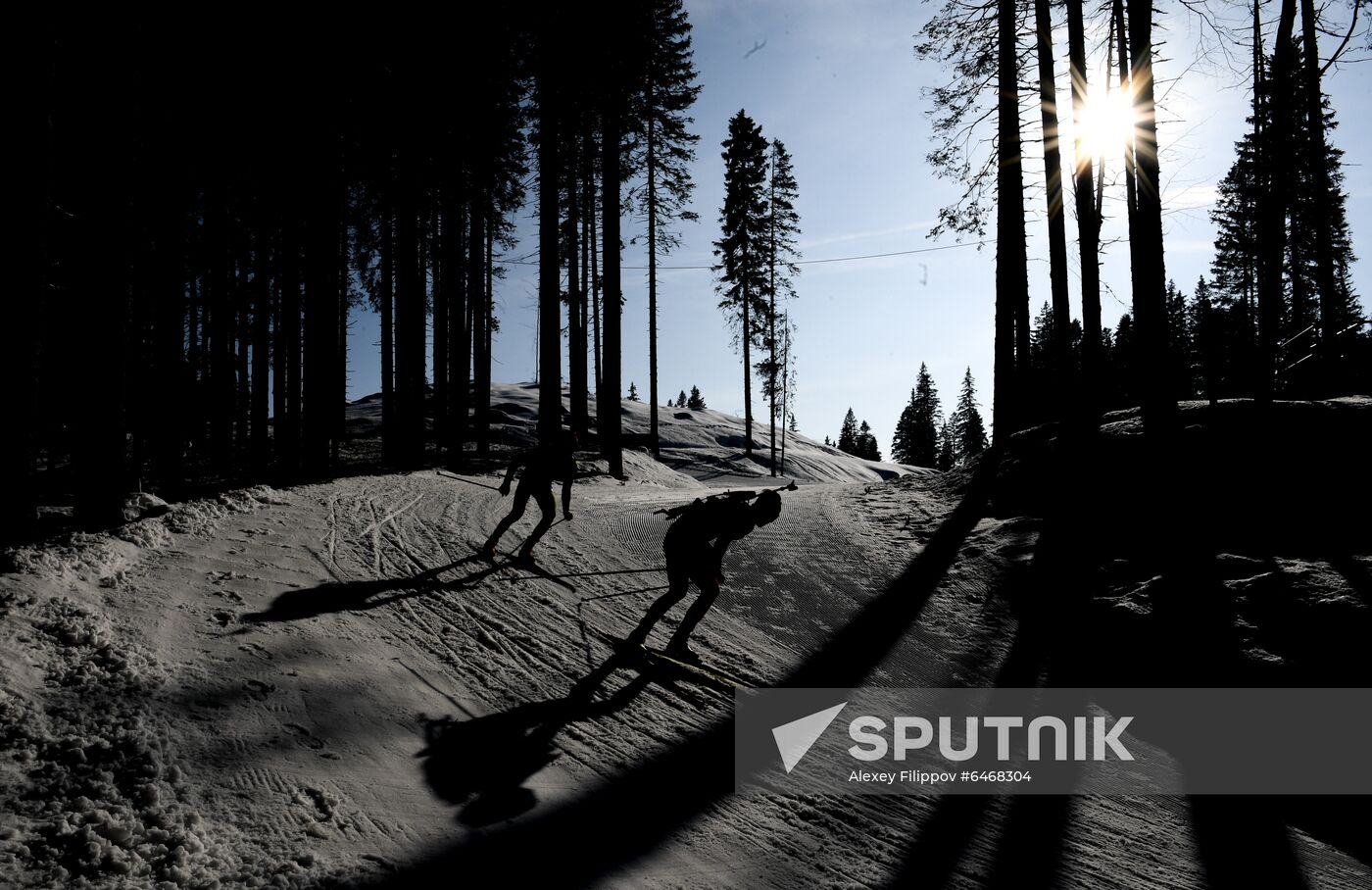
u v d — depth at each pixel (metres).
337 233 16.56
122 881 2.68
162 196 12.65
